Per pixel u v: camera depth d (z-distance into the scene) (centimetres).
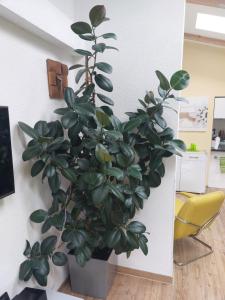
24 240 152
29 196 155
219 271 227
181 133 484
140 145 173
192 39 438
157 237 206
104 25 189
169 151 164
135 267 215
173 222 203
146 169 180
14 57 137
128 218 172
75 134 150
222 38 411
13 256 143
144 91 190
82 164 148
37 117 160
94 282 189
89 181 140
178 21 175
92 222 172
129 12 183
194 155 442
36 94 158
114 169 143
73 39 182
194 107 471
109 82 160
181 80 156
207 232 303
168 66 182
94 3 188
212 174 484
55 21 158
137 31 184
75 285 195
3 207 134
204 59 457
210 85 462
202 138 478
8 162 127
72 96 152
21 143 145
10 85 135
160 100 170
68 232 159
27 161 151
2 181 124
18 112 142
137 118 161
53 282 191
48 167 143
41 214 153
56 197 160
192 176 449
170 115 185
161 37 180
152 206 203
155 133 165
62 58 186
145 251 167
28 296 138
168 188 197
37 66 157
